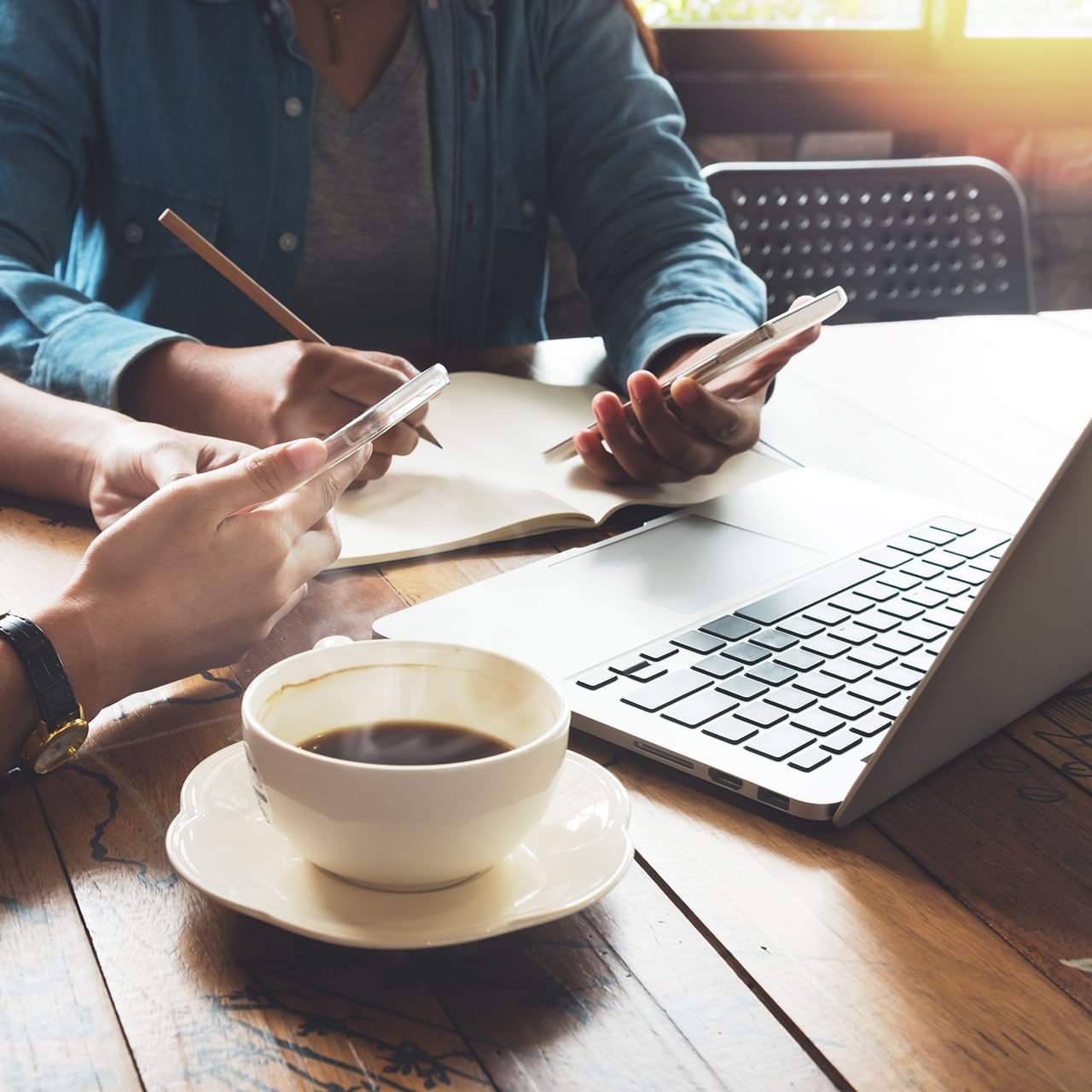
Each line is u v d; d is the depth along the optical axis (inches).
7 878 17.6
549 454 36.7
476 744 17.4
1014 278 68.8
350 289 57.6
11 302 39.4
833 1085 14.1
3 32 46.9
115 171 51.1
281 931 16.5
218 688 23.6
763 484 35.1
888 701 22.3
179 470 27.5
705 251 49.4
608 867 16.4
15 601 26.5
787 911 17.2
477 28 55.7
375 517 31.9
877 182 66.7
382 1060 14.2
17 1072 13.9
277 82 52.4
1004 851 18.9
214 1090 13.7
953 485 36.3
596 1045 14.6
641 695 22.3
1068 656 22.6
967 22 93.8
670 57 86.2
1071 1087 14.1
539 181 59.5
